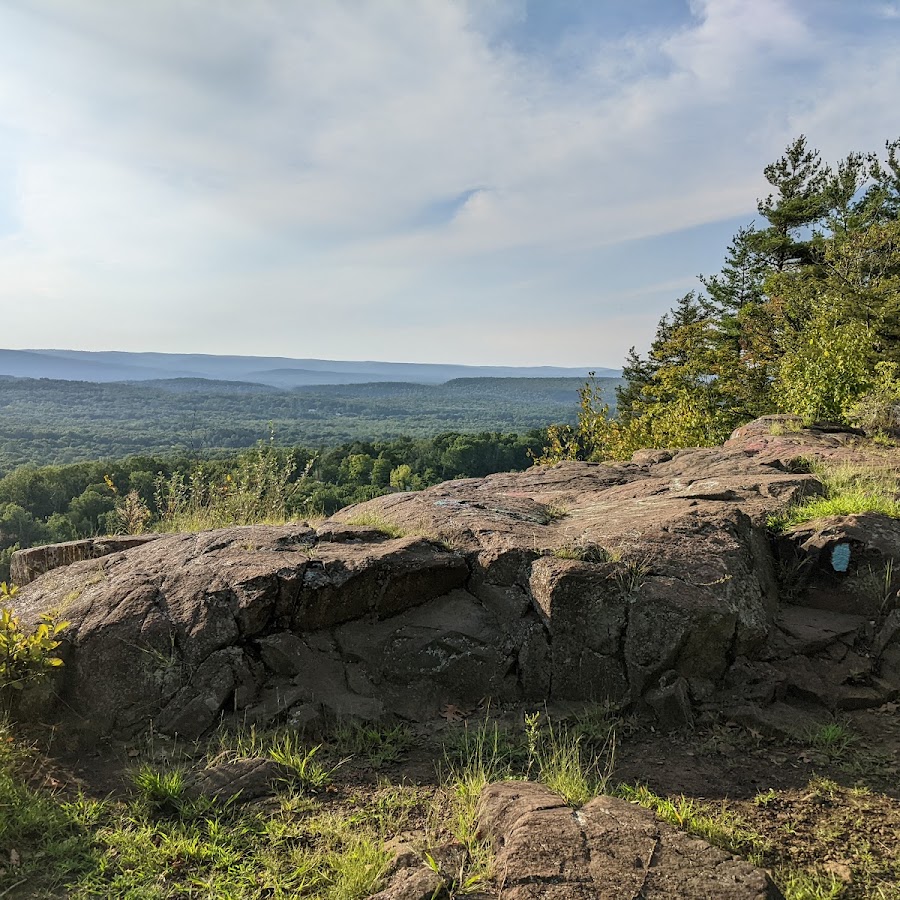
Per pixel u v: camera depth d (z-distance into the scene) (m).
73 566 5.31
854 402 11.30
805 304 21.89
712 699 4.00
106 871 2.66
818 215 25.98
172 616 4.11
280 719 3.81
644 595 4.15
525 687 4.12
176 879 2.62
